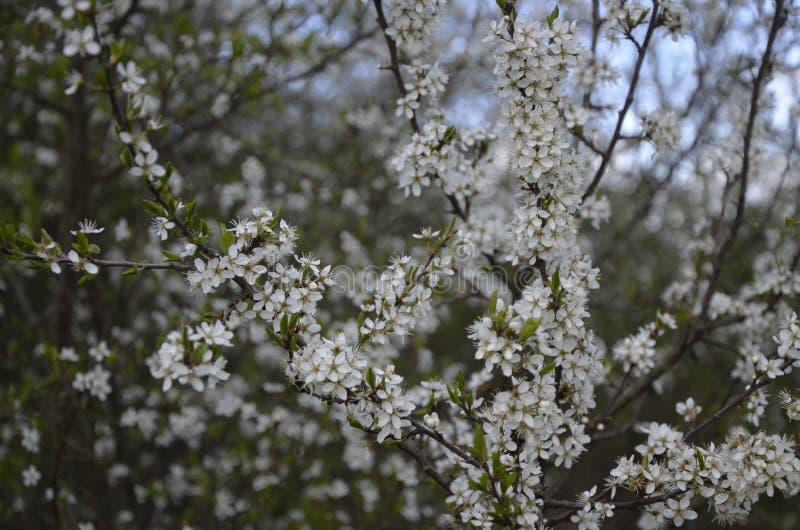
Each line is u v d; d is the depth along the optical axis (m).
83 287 6.20
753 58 4.70
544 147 2.75
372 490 5.73
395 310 2.78
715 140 5.75
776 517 6.26
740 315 4.35
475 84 7.42
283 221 2.71
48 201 6.77
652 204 6.49
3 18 5.76
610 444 7.02
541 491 2.88
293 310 2.66
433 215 7.20
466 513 2.79
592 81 4.07
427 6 3.36
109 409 5.74
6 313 6.62
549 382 2.58
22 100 6.84
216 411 5.36
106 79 2.50
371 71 8.11
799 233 4.57
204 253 2.59
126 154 2.48
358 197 6.81
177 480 5.69
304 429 5.39
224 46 6.29
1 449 5.86
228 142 6.62
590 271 3.07
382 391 2.56
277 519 6.10
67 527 4.82
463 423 3.76
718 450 2.87
